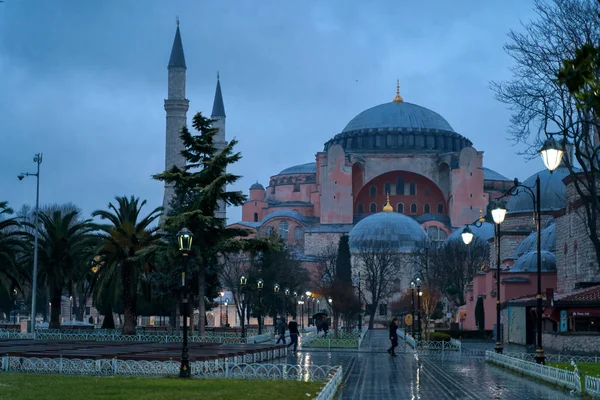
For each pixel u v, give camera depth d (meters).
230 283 98.50
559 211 57.72
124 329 54.25
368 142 173.25
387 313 138.38
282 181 187.25
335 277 105.88
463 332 68.31
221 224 50.03
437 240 148.12
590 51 11.39
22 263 60.19
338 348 52.66
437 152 166.38
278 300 91.62
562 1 36.22
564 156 37.84
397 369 32.72
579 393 21.97
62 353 29.97
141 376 26.20
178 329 59.72
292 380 25.36
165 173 49.50
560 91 34.66
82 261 56.06
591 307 42.91
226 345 41.75
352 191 162.38
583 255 50.78
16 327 74.62
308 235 154.38
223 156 49.19
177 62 134.00
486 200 157.25
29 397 18.55
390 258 129.88
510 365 31.98
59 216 60.34
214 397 19.19
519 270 64.25
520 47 39.00
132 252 53.12
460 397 21.47
